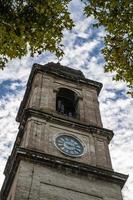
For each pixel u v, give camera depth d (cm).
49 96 3569
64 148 2916
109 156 3005
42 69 3938
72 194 2462
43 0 1343
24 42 1320
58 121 3173
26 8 1323
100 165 2855
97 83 4053
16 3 1313
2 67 1316
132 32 1391
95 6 1421
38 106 3341
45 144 2852
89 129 3225
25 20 1316
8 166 2977
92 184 2608
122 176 2728
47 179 2486
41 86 3697
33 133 2919
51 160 2612
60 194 2422
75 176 2611
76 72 4259
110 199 2538
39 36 1346
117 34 1406
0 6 1292
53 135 3005
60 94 3884
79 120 3350
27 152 2594
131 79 1391
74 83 3975
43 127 3036
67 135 3077
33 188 2369
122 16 1383
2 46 1288
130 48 1404
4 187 2838
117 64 1417
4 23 1284
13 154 2778
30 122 3045
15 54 1305
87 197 2488
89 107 3662
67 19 1395
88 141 3106
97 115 3556
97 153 2989
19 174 2436
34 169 2522
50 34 1367
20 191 2311
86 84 4025
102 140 3169
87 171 2666
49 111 3303
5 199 2744
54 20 1377
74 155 2880
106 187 2630
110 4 1395
